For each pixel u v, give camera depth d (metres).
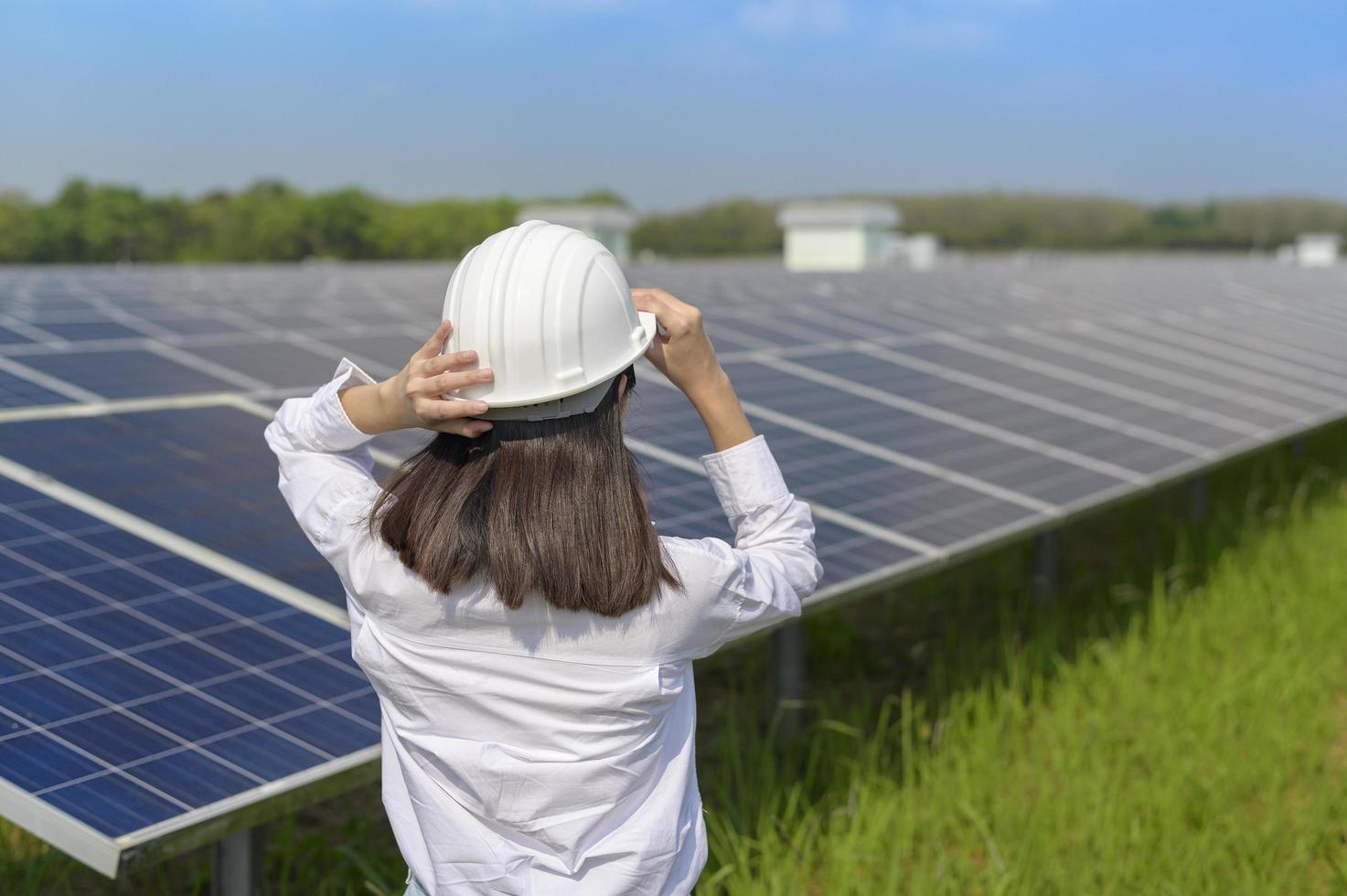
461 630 2.33
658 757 2.46
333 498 2.46
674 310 2.57
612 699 2.33
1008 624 8.99
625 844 2.40
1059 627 8.80
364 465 2.59
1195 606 9.16
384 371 8.86
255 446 6.34
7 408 6.26
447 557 2.23
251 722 3.77
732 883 5.29
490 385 2.26
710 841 5.71
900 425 8.78
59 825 3.16
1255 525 11.48
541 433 2.29
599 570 2.23
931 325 14.27
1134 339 15.25
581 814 2.38
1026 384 11.12
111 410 6.47
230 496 5.56
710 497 6.55
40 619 4.11
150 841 3.16
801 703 7.14
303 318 11.05
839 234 39.97
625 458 2.34
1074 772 6.58
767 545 2.64
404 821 2.54
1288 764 6.77
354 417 2.43
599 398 2.33
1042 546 9.58
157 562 4.72
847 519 6.52
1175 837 5.95
